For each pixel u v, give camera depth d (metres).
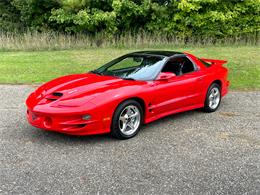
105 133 5.60
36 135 5.48
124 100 5.23
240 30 17.53
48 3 17.80
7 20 19.33
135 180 4.03
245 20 17.41
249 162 4.58
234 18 17.42
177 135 5.59
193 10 16.89
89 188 3.83
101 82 5.52
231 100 8.10
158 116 5.91
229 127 6.05
